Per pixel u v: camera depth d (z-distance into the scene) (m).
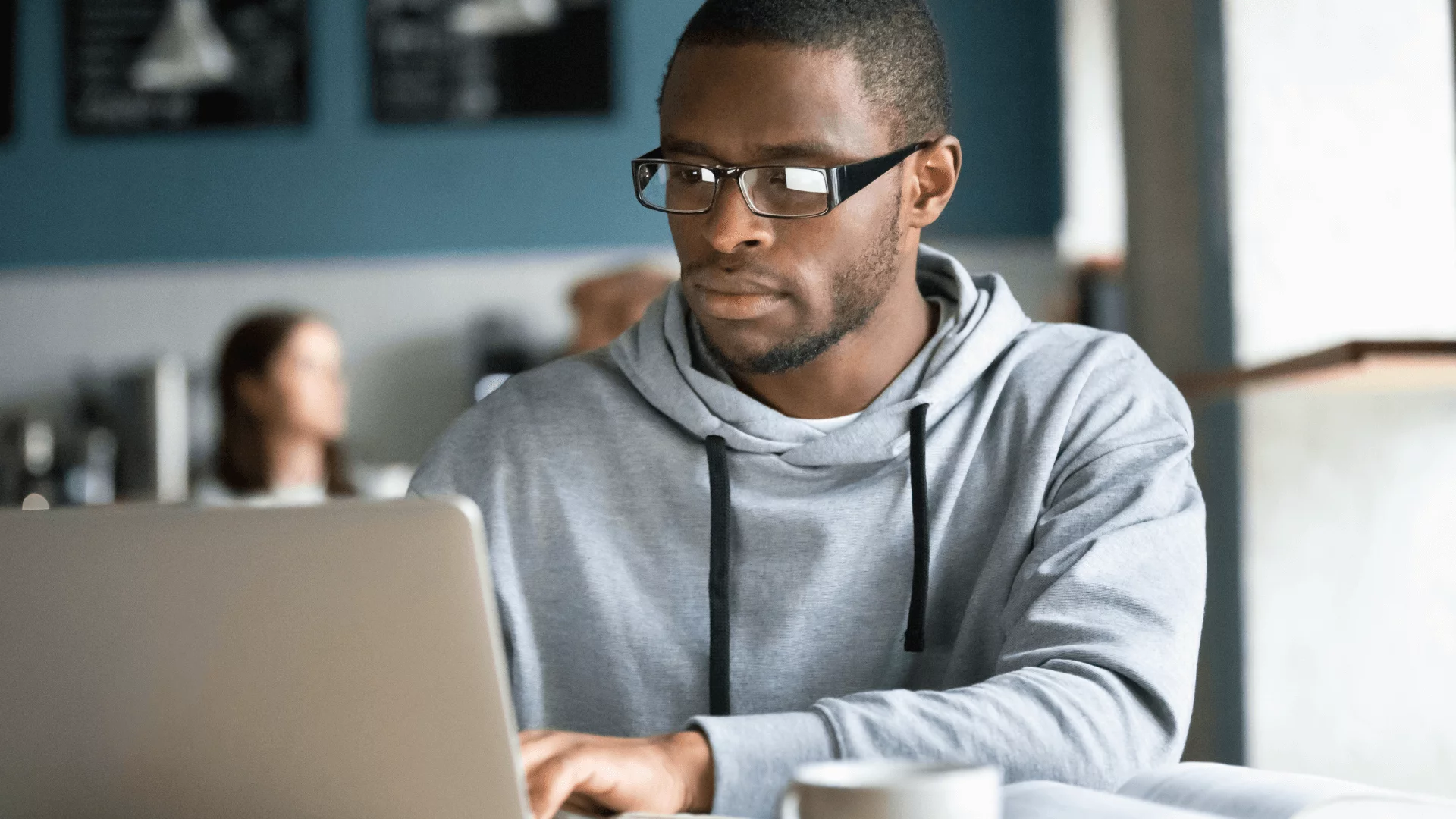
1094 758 0.97
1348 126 2.04
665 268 4.36
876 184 1.18
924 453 1.28
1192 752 2.17
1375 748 2.01
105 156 4.43
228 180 4.44
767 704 1.28
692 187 1.16
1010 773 0.96
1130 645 1.07
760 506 1.29
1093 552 1.14
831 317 1.19
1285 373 1.63
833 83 1.16
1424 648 1.99
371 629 0.78
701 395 1.31
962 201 4.39
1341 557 2.03
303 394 3.49
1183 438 1.26
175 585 0.79
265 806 0.80
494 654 0.78
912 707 0.97
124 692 0.80
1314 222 2.06
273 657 0.79
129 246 4.43
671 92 1.19
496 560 1.33
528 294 4.40
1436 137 1.98
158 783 0.81
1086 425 1.28
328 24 4.46
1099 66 4.20
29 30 4.44
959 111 4.39
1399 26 2.00
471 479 1.37
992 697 0.99
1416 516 1.99
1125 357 1.36
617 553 1.32
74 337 4.38
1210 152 2.19
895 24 1.22
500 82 4.45
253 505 0.79
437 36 4.45
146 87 4.44
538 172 4.45
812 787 0.62
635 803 0.87
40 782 0.82
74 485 4.10
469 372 4.35
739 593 1.29
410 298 4.39
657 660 1.30
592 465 1.34
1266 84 2.09
